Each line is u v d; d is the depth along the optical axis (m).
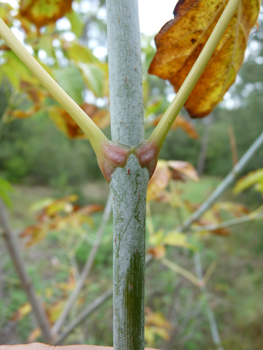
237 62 0.12
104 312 0.83
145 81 0.31
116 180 0.08
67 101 0.08
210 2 0.10
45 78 0.08
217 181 2.94
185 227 0.32
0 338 0.70
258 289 1.00
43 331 0.34
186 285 0.98
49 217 0.40
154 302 0.87
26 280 0.32
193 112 0.13
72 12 0.28
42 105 0.28
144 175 0.08
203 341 0.80
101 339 0.75
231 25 0.11
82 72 0.20
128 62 0.08
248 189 2.11
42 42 0.22
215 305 0.86
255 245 1.38
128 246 0.08
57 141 2.60
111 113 0.08
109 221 1.45
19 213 1.59
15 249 0.32
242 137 2.34
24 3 0.22
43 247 1.14
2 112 2.09
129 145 0.08
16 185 2.36
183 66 0.11
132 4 0.08
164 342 0.75
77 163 2.59
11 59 0.20
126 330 0.08
